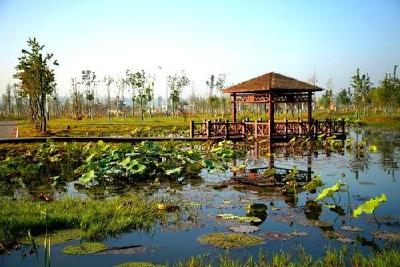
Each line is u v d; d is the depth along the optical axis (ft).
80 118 161.89
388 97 151.94
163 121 141.08
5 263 17.12
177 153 44.34
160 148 46.37
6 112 260.62
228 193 31.68
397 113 169.78
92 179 35.17
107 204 26.50
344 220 23.82
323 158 52.54
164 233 21.53
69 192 32.50
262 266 16.72
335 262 16.92
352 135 90.17
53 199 29.50
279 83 74.69
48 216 22.31
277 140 72.54
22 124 143.54
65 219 22.36
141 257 17.99
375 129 109.29
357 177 38.01
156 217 24.59
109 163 38.14
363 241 20.07
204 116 177.99
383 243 19.72
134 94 181.68
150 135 87.25
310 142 69.15
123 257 17.97
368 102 164.76
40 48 91.50
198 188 33.76
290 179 36.09
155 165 40.32
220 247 19.22
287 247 19.25
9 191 32.96
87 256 18.01
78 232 21.16
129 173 37.91
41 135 87.25
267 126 73.77
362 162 48.42
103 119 167.84
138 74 159.02
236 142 71.87
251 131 77.30
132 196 30.48
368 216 24.64
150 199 29.48
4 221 21.35
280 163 47.88
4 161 42.04
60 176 39.60
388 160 50.08
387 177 37.96
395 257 16.49
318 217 24.53
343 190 32.22
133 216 23.75
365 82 162.71
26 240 19.81
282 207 27.12
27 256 17.95
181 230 22.07
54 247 19.11
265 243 19.81
